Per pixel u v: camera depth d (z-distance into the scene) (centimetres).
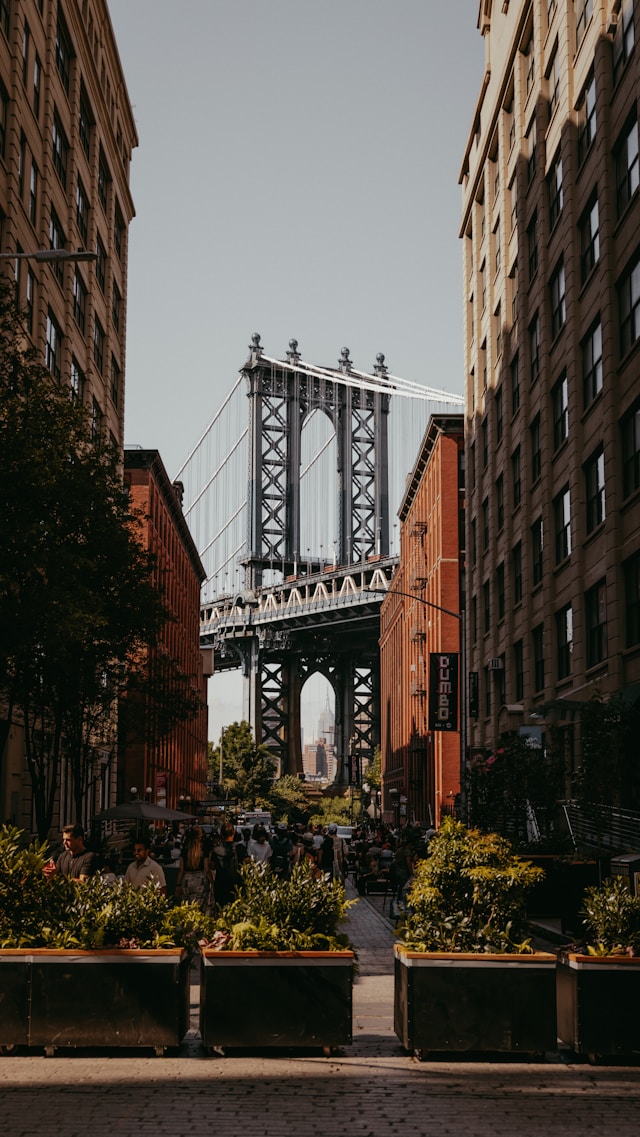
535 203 4459
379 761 17350
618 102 3353
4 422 2328
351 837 6950
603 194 3412
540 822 3525
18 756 3856
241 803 14862
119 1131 856
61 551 2269
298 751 19588
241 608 18562
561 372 4000
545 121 4341
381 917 2903
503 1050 1099
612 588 3275
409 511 10144
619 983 1104
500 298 5281
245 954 1110
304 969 1114
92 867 1477
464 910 1154
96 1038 1093
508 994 1105
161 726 3934
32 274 4003
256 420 19788
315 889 1162
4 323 2483
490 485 5412
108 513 2822
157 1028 1098
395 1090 993
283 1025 1107
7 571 2198
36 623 2233
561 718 3431
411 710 9506
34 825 4091
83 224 5266
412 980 1104
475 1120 901
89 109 5303
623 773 2809
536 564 4472
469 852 1169
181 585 10325
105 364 5822
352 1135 855
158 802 6250
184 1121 885
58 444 2488
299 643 19125
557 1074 1062
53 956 1098
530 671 4456
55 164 4566
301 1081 1020
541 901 2623
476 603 5897
